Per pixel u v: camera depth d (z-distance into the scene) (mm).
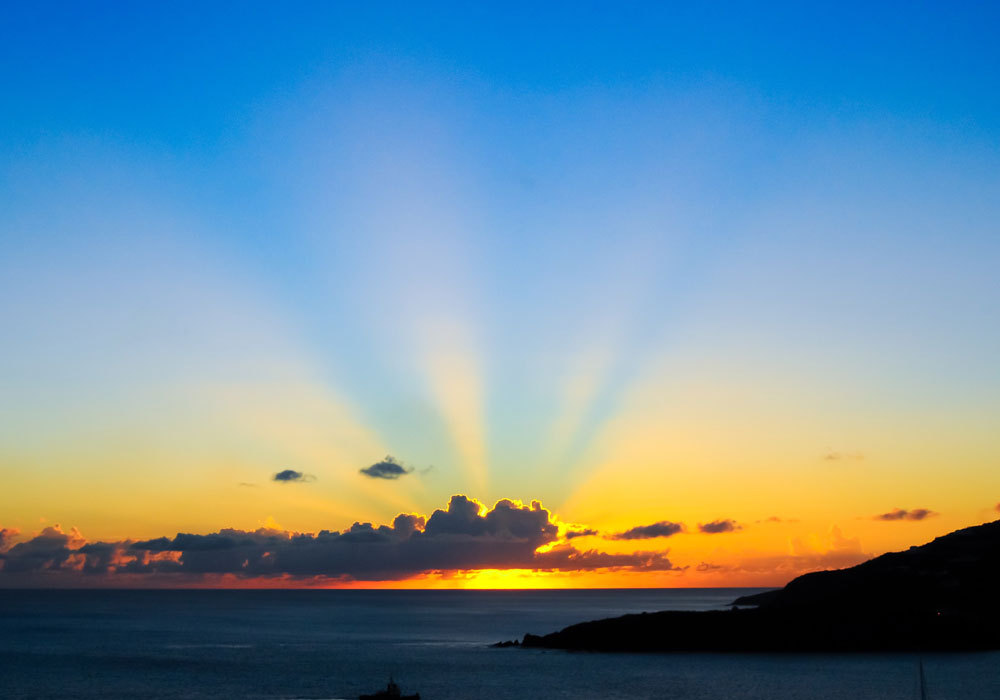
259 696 136375
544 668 167000
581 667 166375
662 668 161375
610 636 196750
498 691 140125
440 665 175750
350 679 156875
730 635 185625
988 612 185250
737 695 130500
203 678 158375
